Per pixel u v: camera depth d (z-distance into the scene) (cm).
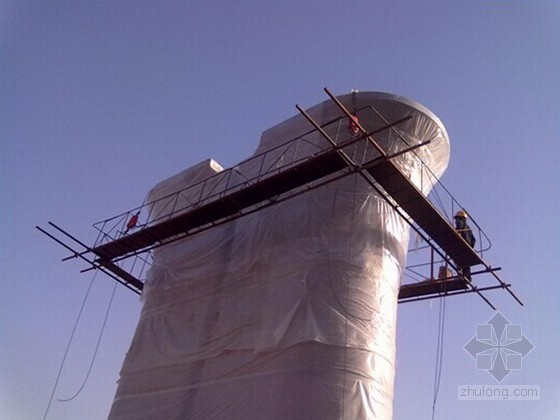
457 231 2398
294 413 1900
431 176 2486
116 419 2419
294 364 1997
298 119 2630
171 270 2736
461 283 2544
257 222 2489
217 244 2612
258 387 2042
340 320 2044
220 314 2384
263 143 2725
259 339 2147
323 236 2236
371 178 2309
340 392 1914
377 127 2400
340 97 2497
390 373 2067
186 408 2216
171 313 2600
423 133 2442
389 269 2225
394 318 2191
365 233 2225
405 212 2259
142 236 2655
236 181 2744
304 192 2194
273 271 2298
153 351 2525
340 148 2038
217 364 2245
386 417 1975
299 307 2105
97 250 2764
